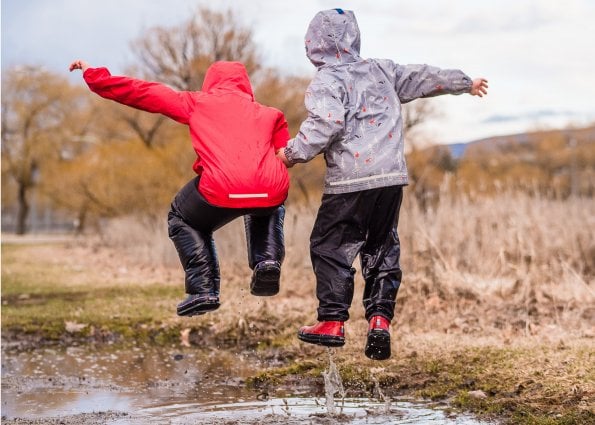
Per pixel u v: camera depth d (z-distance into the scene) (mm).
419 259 10836
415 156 37312
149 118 32969
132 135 35156
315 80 5441
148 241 21406
